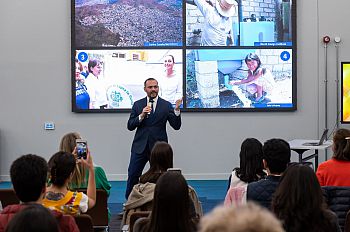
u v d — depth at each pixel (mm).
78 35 9555
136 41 9594
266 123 9680
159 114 6738
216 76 9586
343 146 4152
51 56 9656
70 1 9602
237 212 1072
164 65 9578
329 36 9742
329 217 2459
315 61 9734
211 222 1067
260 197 3293
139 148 6711
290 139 9711
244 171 4062
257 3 9609
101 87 9555
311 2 9734
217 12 9602
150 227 2338
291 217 2436
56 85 9656
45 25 9641
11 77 9641
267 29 9625
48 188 3412
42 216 1575
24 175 2600
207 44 9609
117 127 9609
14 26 9633
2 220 2406
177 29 9609
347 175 4105
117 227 6055
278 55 9641
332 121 9711
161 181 2324
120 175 9648
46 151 9672
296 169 2494
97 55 9539
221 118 9641
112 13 9570
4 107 9633
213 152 9695
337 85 9688
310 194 2436
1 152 9633
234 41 9609
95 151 9617
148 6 9617
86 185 4328
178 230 2295
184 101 9578
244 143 4098
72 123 9625
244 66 9609
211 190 8727
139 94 9578
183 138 9641
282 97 9633
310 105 9734
